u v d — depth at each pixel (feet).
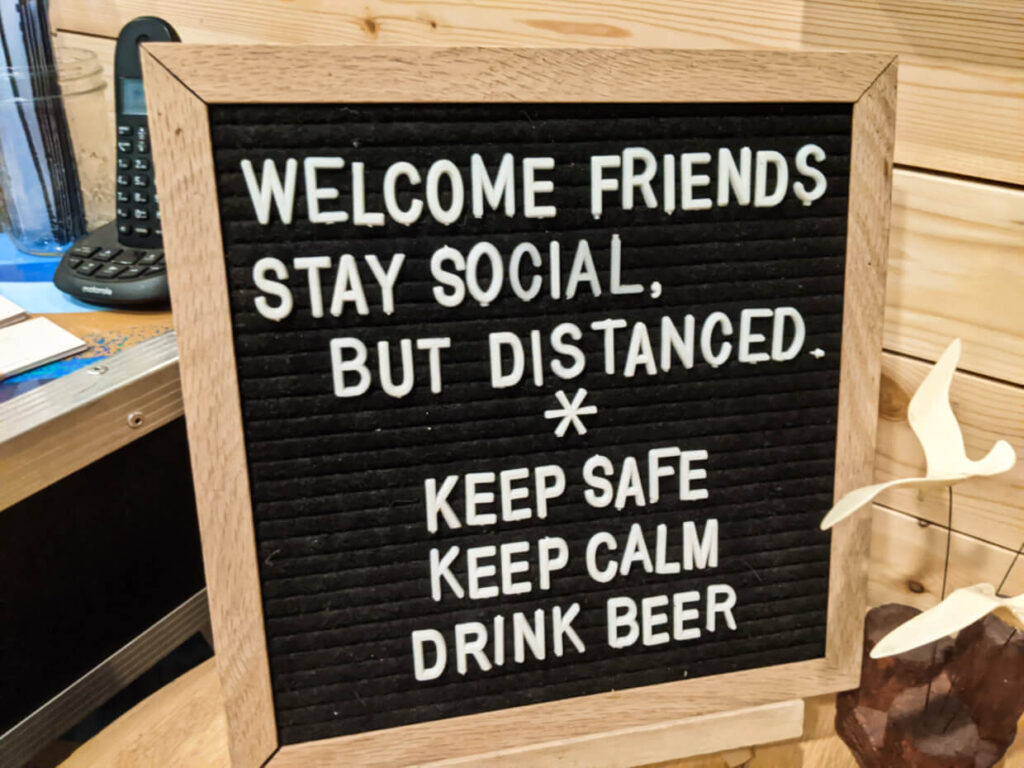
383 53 1.56
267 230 1.60
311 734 1.84
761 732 2.04
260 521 1.72
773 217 1.81
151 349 2.31
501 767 1.92
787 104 1.76
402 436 1.74
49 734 2.33
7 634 2.21
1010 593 2.21
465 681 1.89
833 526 1.98
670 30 2.31
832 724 2.19
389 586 1.81
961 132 2.02
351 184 1.61
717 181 1.76
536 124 1.65
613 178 1.71
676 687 1.98
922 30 2.01
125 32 2.68
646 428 1.85
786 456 1.94
